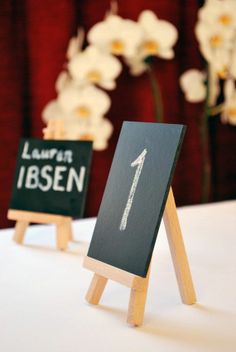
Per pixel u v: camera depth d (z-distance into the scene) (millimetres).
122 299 867
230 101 2053
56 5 1685
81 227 1381
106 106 1784
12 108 1674
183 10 1907
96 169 1836
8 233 1326
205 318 779
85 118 1773
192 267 1021
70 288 916
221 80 2027
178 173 1983
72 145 1201
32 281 952
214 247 1163
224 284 926
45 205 1181
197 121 2000
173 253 827
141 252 750
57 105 1734
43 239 1260
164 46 1835
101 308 827
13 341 711
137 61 1838
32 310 820
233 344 689
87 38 1748
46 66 1701
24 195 1222
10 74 1650
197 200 2039
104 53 1771
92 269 825
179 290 848
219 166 2100
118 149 875
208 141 2035
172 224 818
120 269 773
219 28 1956
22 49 1657
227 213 1532
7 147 1689
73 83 1746
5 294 890
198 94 1981
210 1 1926
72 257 1099
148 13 1814
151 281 948
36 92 1701
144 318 783
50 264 1051
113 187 851
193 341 700
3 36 1616
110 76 1784
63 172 1190
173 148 768
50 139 1248
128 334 727
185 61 1943
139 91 1867
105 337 718
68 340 710
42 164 1230
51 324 767
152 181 779
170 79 1917
